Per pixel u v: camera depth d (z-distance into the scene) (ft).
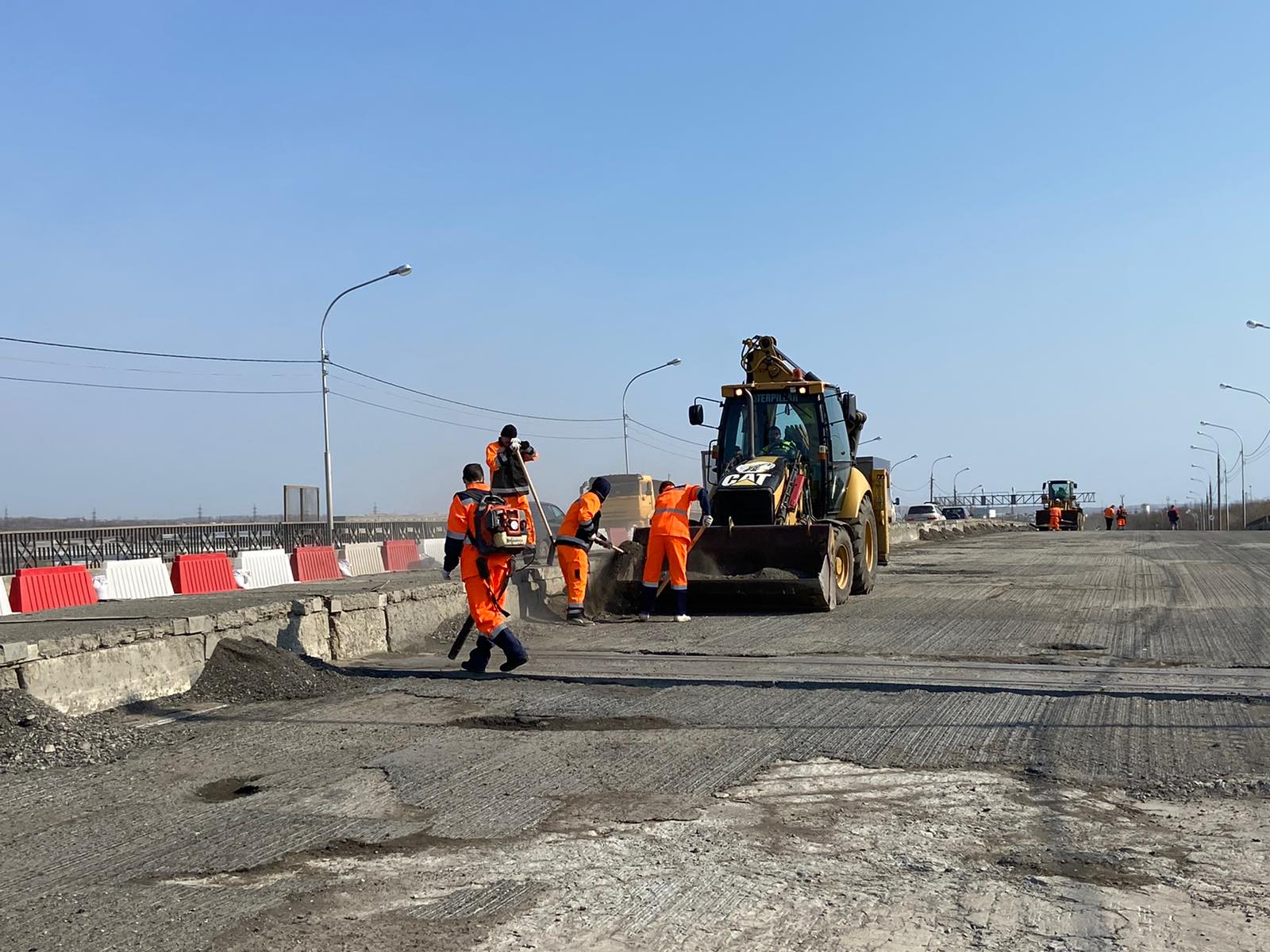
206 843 16.74
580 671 30.68
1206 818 16.99
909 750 21.16
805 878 14.73
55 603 59.82
